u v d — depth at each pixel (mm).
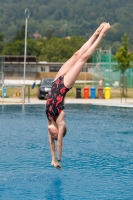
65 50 183250
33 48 187250
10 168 13297
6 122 24688
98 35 11820
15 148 16531
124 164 13883
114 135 20047
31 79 100625
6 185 11414
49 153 15602
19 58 87000
